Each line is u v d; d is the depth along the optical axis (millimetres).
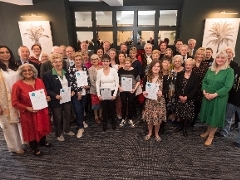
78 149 2725
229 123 2877
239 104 2588
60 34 5199
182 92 2797
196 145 2768
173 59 2980
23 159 2520
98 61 3254
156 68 2596
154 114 2707
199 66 3049
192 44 3850
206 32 4824
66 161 2467
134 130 3232
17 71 2283
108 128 3316
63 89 2592
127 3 5172
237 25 4625
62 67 2643
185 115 2846
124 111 3332
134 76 3117
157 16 5227
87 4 5273
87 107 3695
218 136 2980
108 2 4488
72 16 5395
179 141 2877
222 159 2465
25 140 2387
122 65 3242
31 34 5203
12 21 5223
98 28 5520
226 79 2459
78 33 5664
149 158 2506
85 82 2939
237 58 4922
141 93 3307
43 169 2326
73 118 3516
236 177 2164
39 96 2289
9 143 2545
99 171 2281
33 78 2338
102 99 3004
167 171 2268
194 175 2197
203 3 4648
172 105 3105
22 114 2271
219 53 2463
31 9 5000
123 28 5449
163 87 2707
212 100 2588
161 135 3053
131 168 2326
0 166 2389
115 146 2785
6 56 2221
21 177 2201
